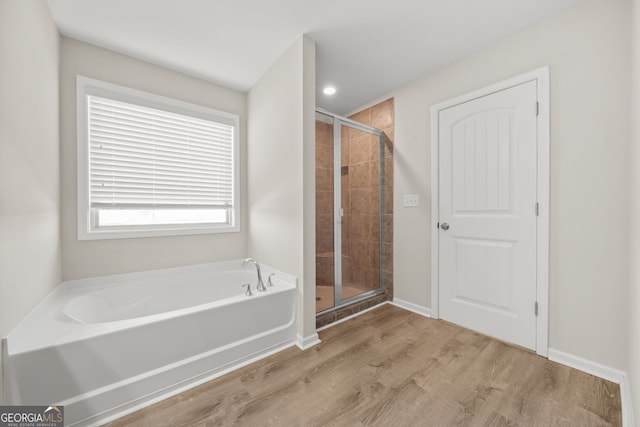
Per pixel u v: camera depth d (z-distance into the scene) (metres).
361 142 2.70
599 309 1.49
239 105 2.72
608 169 1.45
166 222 2.37
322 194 2.45
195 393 1.40
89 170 1.95
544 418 1.21
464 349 1.81
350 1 1.56
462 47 2.01
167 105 2.28
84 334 1.22
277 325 1.86
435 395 1.37
